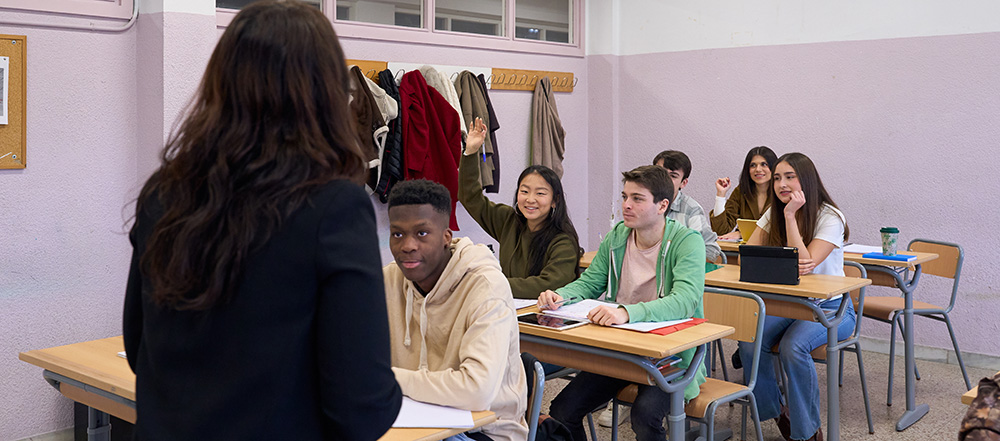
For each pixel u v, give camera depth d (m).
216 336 0.85
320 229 0.84
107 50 3.06
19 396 2.95
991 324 4.27
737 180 5.09
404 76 4.05
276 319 0.84
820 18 4.70
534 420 1.83
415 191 1.77
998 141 4.19
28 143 2.88
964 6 4.24
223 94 0.85
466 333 1.73
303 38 0.86
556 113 5.04
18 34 2.82
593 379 2.53
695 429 3.23
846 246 3.87
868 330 4.65
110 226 3.13
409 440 1.46
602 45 5.42
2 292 2.86
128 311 0.98
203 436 0.86
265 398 0.85
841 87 4.66
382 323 0.90
